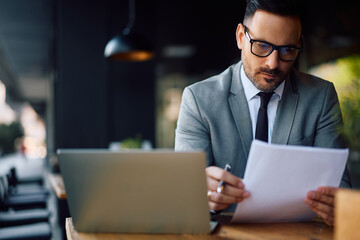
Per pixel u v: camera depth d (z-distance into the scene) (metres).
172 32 8.41
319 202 1.09
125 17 7.21
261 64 1.28
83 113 4.95
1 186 3.22
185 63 9.97
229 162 1.46
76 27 4.96
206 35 8.57
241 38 1.40
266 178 1.06
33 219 2.96
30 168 15.00
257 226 1.15
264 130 1.44
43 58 9.91
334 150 1.04
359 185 4.79
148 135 8.44
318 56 5.75
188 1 6.98
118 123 8.30
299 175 1.07
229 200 1.09
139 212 1.06
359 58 5.17
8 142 27.80
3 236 2.42
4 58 9.88
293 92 1.48
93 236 1.08
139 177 1.03
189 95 1.53
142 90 8.38
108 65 5.34
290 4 1.21
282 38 1.23
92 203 1.08
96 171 1.04
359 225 0.61
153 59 8.37
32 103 21.08
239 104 1.47
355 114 4.04
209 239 1.03
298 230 1.11
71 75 4.94
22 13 6.18
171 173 1.01
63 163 1.06
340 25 5.66
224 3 7.04
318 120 1.48
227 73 1.57
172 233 1.08
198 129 1.49
